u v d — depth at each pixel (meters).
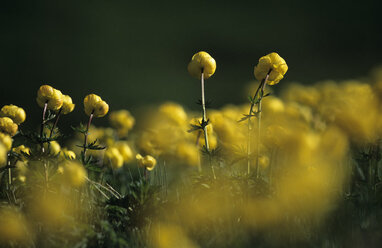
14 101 7.01
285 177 1.75
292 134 1.80
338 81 6.29
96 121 4.97
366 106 1.81
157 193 1.75
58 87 7.50
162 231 1.68
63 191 1.79
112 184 1.88
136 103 6.35
